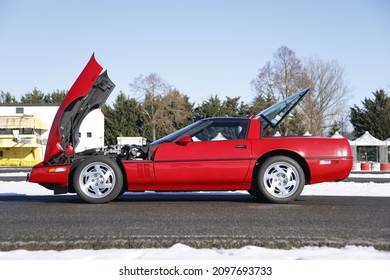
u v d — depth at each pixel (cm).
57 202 573
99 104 635
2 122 3878
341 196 650
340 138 566
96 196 550
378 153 3338
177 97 5244
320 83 4059
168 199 610
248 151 546
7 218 432
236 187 555
